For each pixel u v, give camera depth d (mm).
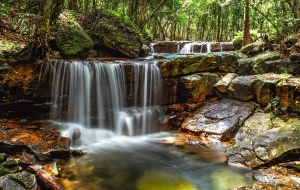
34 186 4363
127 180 5230
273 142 6059
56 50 9016
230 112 8336
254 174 5410
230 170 5703
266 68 9469
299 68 8734
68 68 7504
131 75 8555
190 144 7293
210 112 8555
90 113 7965
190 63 9648
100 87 8078
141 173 5562
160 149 6980
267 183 4984
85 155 6258
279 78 8305
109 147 6996
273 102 7992
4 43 7355
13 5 9680
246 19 12508
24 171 4762
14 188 4094
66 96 7559
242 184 5102
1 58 6594
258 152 5934
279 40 10375
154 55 11992
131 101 8719
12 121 6719
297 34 9750
